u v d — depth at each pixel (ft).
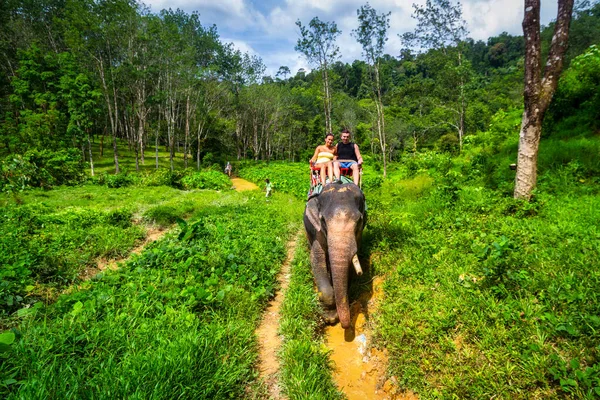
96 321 11.96
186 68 108.37
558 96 31.81
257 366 11.82
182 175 84.69
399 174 58.90
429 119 107.96
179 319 12.23
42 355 9.52
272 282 17.98
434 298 12.79
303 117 231.09
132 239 25.59
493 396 8.75
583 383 7.93
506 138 37.76
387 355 11.91
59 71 100.68
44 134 84.23
